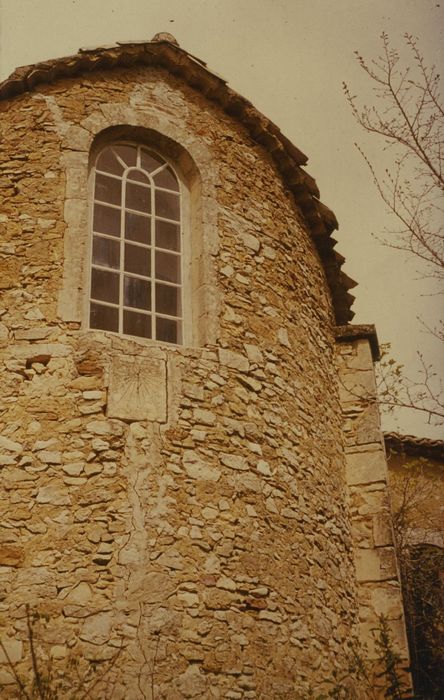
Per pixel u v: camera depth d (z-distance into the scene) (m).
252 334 7.96
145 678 6.16
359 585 8.48
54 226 7.55
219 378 7.51
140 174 8.27
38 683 5.89
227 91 8.77
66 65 8.16
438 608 10.36
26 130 7.96
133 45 8.44
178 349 7.44
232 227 8.30
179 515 6.80
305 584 7.35
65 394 6.93
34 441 6.73
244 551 6.98
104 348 7.15
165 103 8.52
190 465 7.02
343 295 10.07
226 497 7.08
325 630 7.39
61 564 6.36
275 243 8.68
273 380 7.93
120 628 6.26
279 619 6.95
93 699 5.99
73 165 7.82
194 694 6.29
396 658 7.88
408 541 10.92
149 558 6.54
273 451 7.61
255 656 6.67
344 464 8.98
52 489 6.59
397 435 11.40
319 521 7.89
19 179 7.75
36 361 7.04
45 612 6.20
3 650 6.04
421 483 11.36
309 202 9.33
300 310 8.72
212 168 8.44
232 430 7.37
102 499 6.62
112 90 8.33
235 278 8.09
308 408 8.30
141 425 6.98
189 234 8.24
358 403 9.28
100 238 7.83
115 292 7.70
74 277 7.38
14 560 6.32
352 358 9.51
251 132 9.02
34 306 7.23
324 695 6.81
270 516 7.30
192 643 6.43
